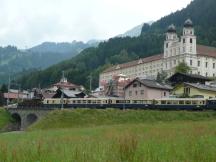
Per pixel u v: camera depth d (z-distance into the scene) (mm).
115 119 80125
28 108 107750
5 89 184750
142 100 89688
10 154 16719
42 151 17047
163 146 19469
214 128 39594
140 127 49938
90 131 47938
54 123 81062
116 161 14180
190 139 24156
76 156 14914
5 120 109875
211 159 14742
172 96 99500
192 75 113562
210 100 80438
